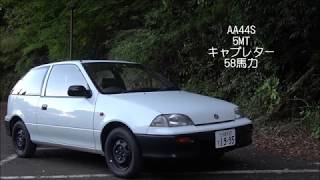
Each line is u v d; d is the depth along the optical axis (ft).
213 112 23.12
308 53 36.45
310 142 30.25
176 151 21.58
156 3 48.49
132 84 26.20
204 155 22.25
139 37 46.50
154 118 22.02
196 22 42.80
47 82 28.55
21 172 26.03
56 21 52.34
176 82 46.19
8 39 77.05
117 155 23.57
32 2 51.98
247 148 29.73
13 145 31.30
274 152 28.50
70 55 48.80
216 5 40.57
